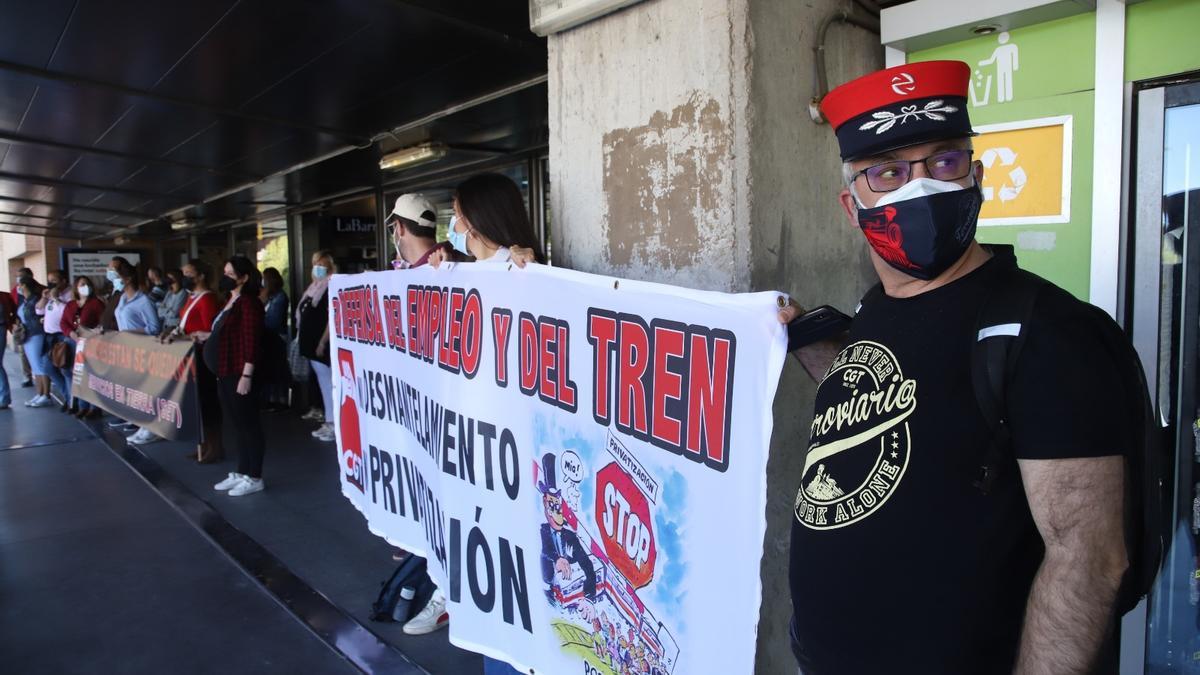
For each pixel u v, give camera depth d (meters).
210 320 6.04
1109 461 0.97
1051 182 1.91
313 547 4.23
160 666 3.02
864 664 1.14
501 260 2.39
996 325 1.05
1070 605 0.97
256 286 5.39
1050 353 0.99
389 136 5.98
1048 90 1.90
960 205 1.15
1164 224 1.78
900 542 1.10
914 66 1.16
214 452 6.20
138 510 4.99
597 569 1.82
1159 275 1.79
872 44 2.23
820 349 1.56
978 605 1.05
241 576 3.87
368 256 9.83
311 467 5.98
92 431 7.61
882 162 1.20
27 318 9.24
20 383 12.08
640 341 1.67
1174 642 1.89
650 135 2.14
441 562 2.47
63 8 3.47
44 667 3.03
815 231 2.09
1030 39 1.92
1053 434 0.97
